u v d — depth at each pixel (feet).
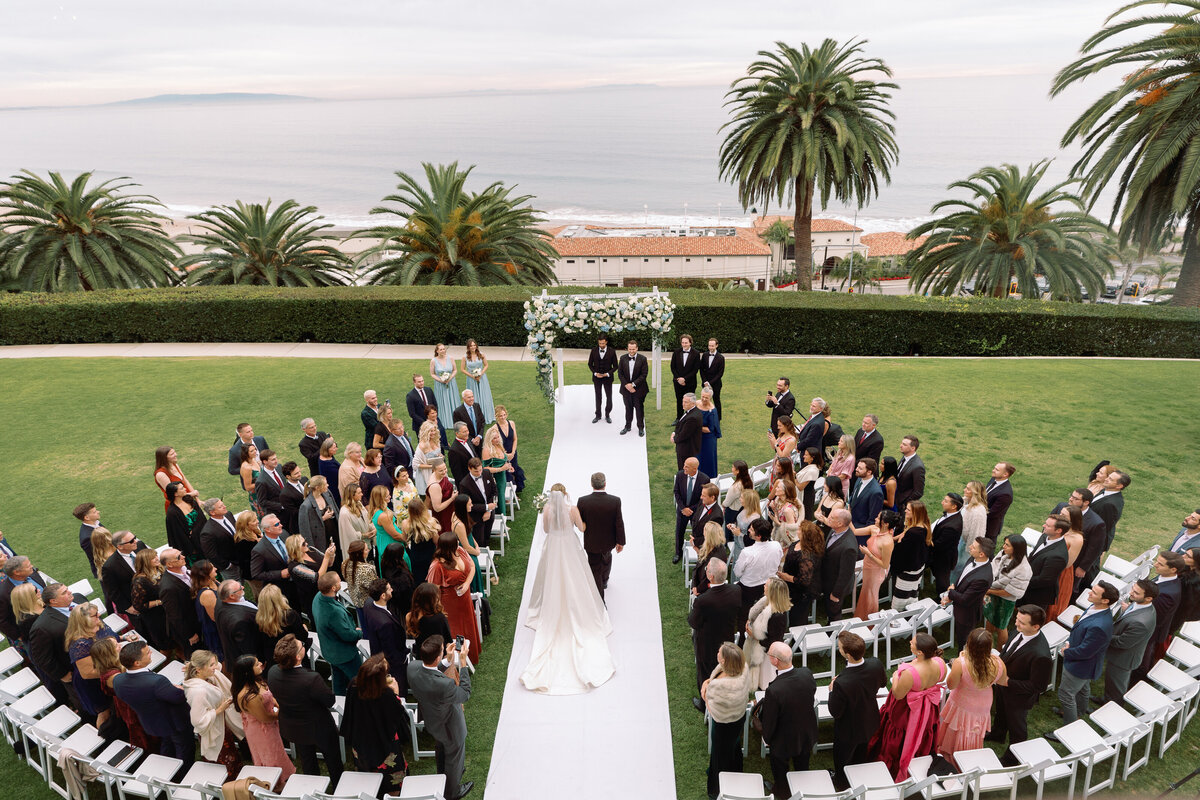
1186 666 24.00
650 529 34.96
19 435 47.32
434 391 45.75
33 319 68.85
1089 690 23.24
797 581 25.21
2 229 86.07
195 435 47.01
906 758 19.60
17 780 21.38
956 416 49.14
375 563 27.78
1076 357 65.41
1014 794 19.10
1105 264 97.50
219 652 24.38
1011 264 94.89
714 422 37.96
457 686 19.43
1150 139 63.16
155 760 19.89
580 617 26.03
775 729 18.65
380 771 20.25
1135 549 32.83
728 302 69.10
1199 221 71.67
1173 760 21.31
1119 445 44.16
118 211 88.58
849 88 78.74
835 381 56.85
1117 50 64.64
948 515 27.09
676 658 26.23
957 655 25.79
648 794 20.47
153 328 70.38
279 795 17.79
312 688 18.93
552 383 52.65
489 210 89.71
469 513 28.99
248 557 26.96
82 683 21.07
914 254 105.50
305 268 95.55
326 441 33.53
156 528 35.78
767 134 86.02
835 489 28.30
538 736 22.56
